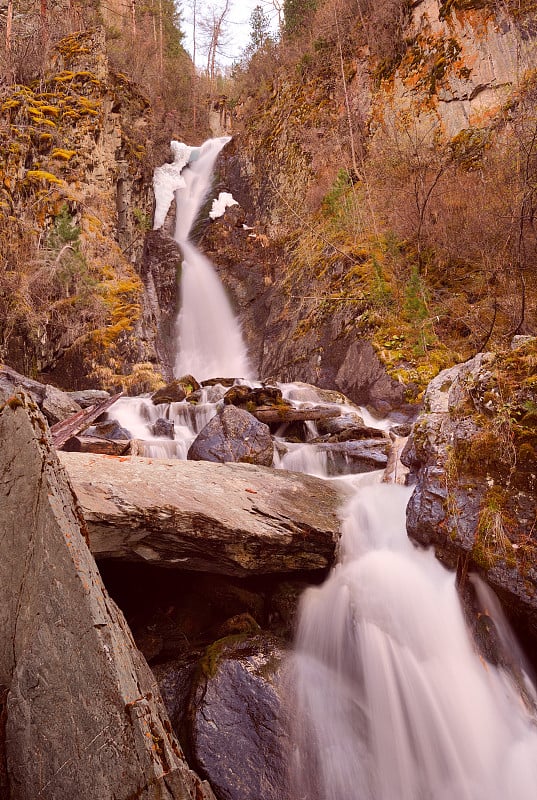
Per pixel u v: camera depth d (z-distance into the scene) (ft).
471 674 11.01
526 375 11.87
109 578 13.50
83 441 19.33
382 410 28.99
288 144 58.18
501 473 11.37
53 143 44.88
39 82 49.44
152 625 13.21
